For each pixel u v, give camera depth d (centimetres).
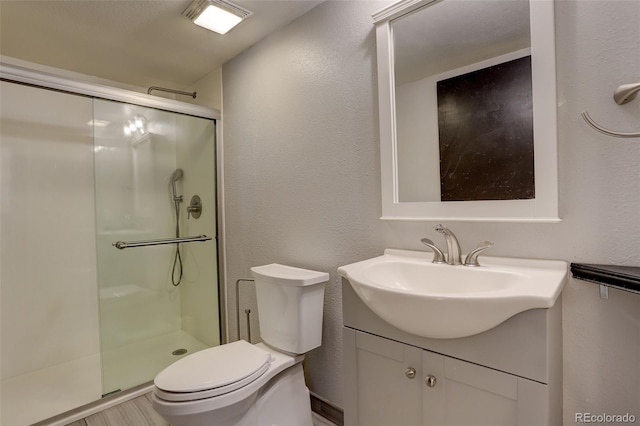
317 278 159
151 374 212
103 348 219
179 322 264
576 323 104
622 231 96
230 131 235
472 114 124
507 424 85
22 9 169
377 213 152
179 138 243
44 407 181
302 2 172
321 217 177
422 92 136
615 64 97
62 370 223
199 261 252
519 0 113
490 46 120
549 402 83
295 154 189
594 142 100
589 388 103
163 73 253
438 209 132
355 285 104
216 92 246
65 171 232
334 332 172
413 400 102
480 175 122
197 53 223
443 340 95
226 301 245
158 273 250
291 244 194
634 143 94
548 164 106
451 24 129
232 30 195
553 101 105
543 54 107
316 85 176
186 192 249
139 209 237
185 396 120
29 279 220
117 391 195
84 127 238
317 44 175
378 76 147
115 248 227
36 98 220
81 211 240
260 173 212
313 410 183
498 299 81
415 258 135
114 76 257
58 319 231
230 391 125
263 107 208
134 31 193
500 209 117
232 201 235
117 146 225
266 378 140
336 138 168
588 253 102
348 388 118
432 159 134
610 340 99
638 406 96
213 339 245
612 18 97
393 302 92
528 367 82
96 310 247
